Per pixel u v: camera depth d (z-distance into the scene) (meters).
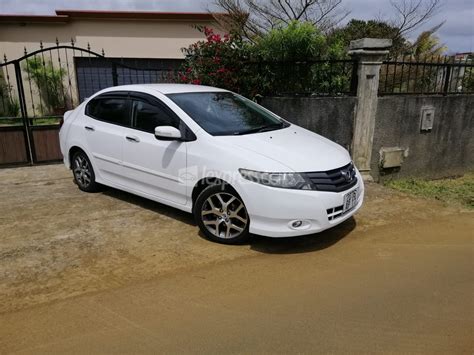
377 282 3.44
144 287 3.33
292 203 3.67
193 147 4.23
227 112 4.78
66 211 5.06
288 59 7.45
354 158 6.30
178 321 2.88
